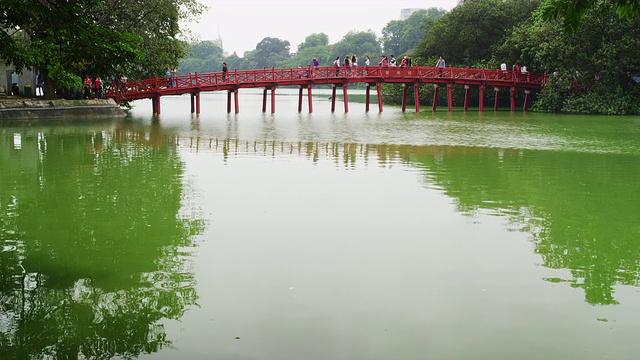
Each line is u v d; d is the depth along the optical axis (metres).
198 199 11.78
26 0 9.92
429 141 22.45
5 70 36.28
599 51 40.47
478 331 5.98
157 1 34.69
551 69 45.56
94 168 15.52
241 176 14.39
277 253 8.41
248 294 6.90
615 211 11.05
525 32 45.72
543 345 5.70
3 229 9.59
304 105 55.03
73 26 9.90
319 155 18.22
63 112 31.81
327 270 7.72
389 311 6.45
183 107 51.16
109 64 10.38
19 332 5.93
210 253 8.41
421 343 5.71
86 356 5.46
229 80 39.53
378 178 14.21
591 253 8.52
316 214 10.63
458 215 10.64
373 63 135.25
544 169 15.85
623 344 5.72
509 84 43.88
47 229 9.60
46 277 7.43
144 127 28.22
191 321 6.18
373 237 9.23
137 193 12.33
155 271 7.66
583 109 41.69
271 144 21.14
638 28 39.81
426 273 7.64
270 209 10.96
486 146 20.94
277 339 5.77
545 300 6.79
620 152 19.56
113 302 6.65
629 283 7.36
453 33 54.09
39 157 17.47
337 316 6.32
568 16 6.86
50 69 10.30
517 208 11.23
